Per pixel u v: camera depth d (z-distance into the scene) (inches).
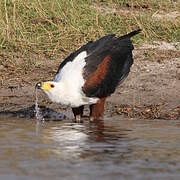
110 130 557.3
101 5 860.0
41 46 761.6
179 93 663.1
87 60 595.5
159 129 560.4
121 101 648.4
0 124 586.9
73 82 581.9
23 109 639.1
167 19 823.1
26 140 519.8
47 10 816.9
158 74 703.7
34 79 698.2
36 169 438.3
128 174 427.2
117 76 612.1
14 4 784.3
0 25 774.5
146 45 772.0
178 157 469.1
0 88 682.2
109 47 613.3
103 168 441.1
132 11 833.5
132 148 493.4
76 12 815.1
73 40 773.9
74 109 600.4
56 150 488.1
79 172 431.8
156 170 436.5
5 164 450.0
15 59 741.3
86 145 502.9
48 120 610.9
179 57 743.7
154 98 653.3
